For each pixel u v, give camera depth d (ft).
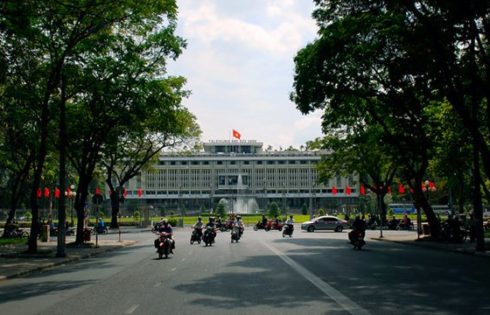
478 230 86.63
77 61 96.78
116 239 149.28
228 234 174.29
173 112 124.06
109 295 42.06
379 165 192.24
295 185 597.93
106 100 105.50
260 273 56.49
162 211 413.39
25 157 142.41
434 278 51.37
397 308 34.37
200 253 88.94
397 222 207.41
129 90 108.06
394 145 126.21
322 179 208.85
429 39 71.87
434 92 87.56
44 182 186.19
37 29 86.28
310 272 57.16
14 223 177.47
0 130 113.70
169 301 38.14
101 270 64.75
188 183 599.16
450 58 74.54
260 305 35.94
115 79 106.93
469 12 65.36
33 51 92.48
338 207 508.12
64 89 91.91
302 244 113.19
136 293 42.80
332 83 106.63
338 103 112.27
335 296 39.73
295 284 47.11
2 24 65.98
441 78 77.82
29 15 67.31
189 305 36.24
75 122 110.83
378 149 157.38
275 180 598.75
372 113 121.39
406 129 115.44
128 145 179.11
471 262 69.51
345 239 135.95
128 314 33.22
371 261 71.10
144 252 97.35
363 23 97.19
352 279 50.70
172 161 599.98
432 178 209.97
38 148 100.63
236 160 600.39
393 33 87.71
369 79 108.88
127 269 64.64
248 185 597.52
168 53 112.27
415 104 105.50
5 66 86.89
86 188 118.01
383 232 183.11
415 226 217.56
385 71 103.40
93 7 85.10
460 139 119.65
